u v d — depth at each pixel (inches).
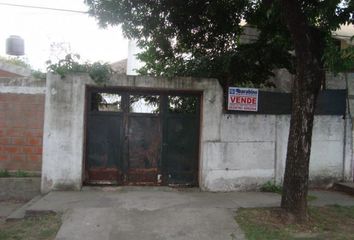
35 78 362.9
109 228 253.1
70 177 332.5
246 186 355.3
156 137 350.3
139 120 348.5
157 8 361.4
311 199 333.1
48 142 331.3
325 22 307.3
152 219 267.7
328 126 376.8
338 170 378.6
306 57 263.9
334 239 244.2
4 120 356.8
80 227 252.8
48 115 331.0
